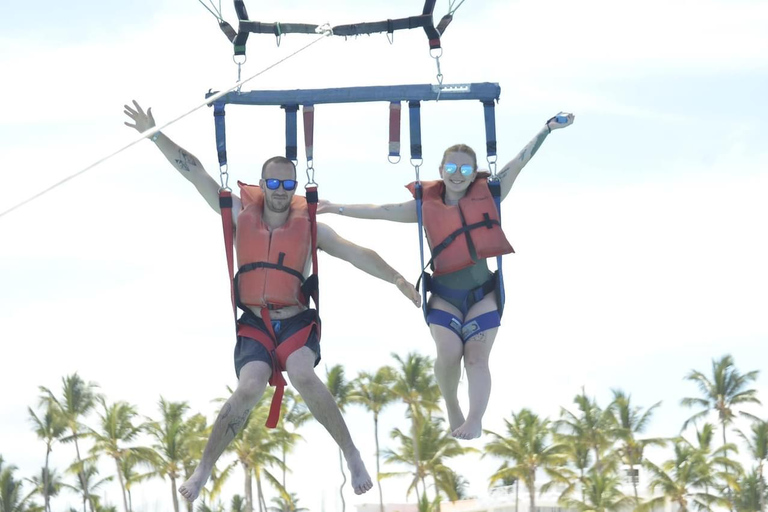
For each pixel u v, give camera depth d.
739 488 81.31
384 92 10.86
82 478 96.44
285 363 10.11
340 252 10.66
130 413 87.25
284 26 11.19
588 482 79.75
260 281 10.25
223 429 9.83
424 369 85.50
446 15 11.26
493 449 83.44
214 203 10.95
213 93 10.71
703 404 91.69
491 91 10.91
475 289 10.88
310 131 10.79
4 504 92.94
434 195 11.02
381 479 84.94
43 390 89.25
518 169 11.17
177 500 84.31
